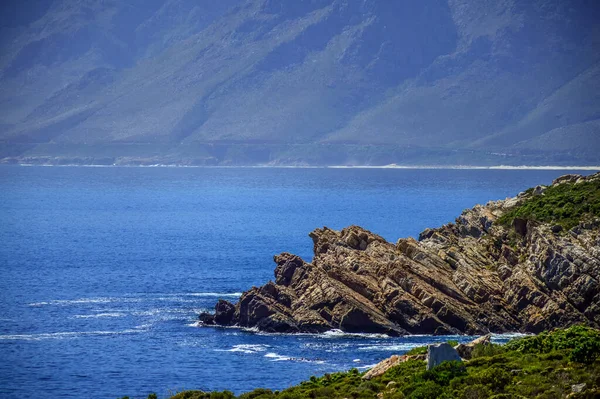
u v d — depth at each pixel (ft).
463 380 639.76
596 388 603.26
